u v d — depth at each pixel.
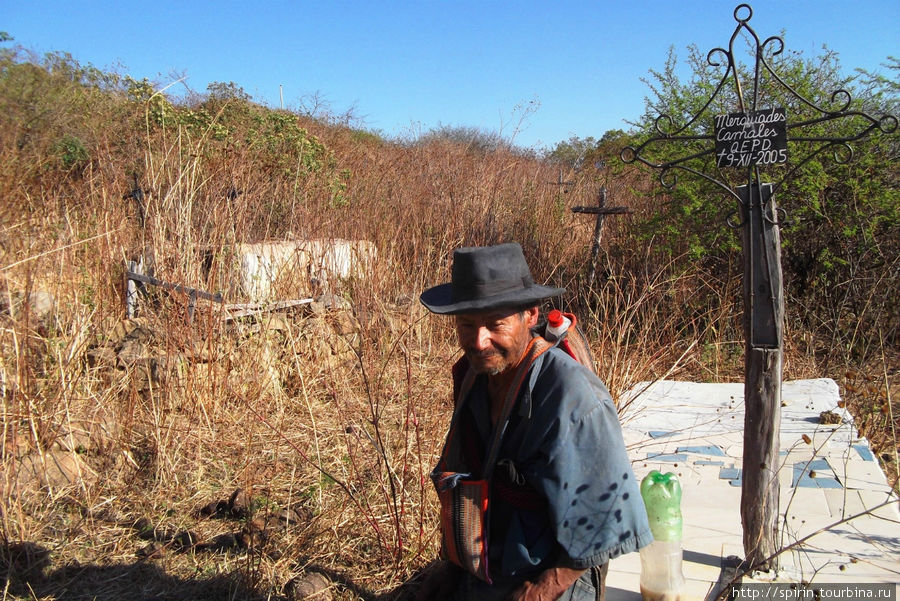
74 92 7.43
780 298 3.11
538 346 2.25
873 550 3.45
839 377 6.34
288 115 9.80
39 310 5.13
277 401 5.43
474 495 2.25
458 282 2.22
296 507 4.21
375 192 9.92
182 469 4.62
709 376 6.61
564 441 2.11
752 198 3.11
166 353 5.32
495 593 2.30
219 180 6.70
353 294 6.72
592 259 8.45
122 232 6.16
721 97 7.88
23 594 3.49
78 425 4.65
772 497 3.20
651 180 9.09
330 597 3.38
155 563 3.74
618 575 3.36
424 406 5.19
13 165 5.80
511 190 11.04
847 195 7.47
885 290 7.11
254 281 6.54
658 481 3.06
